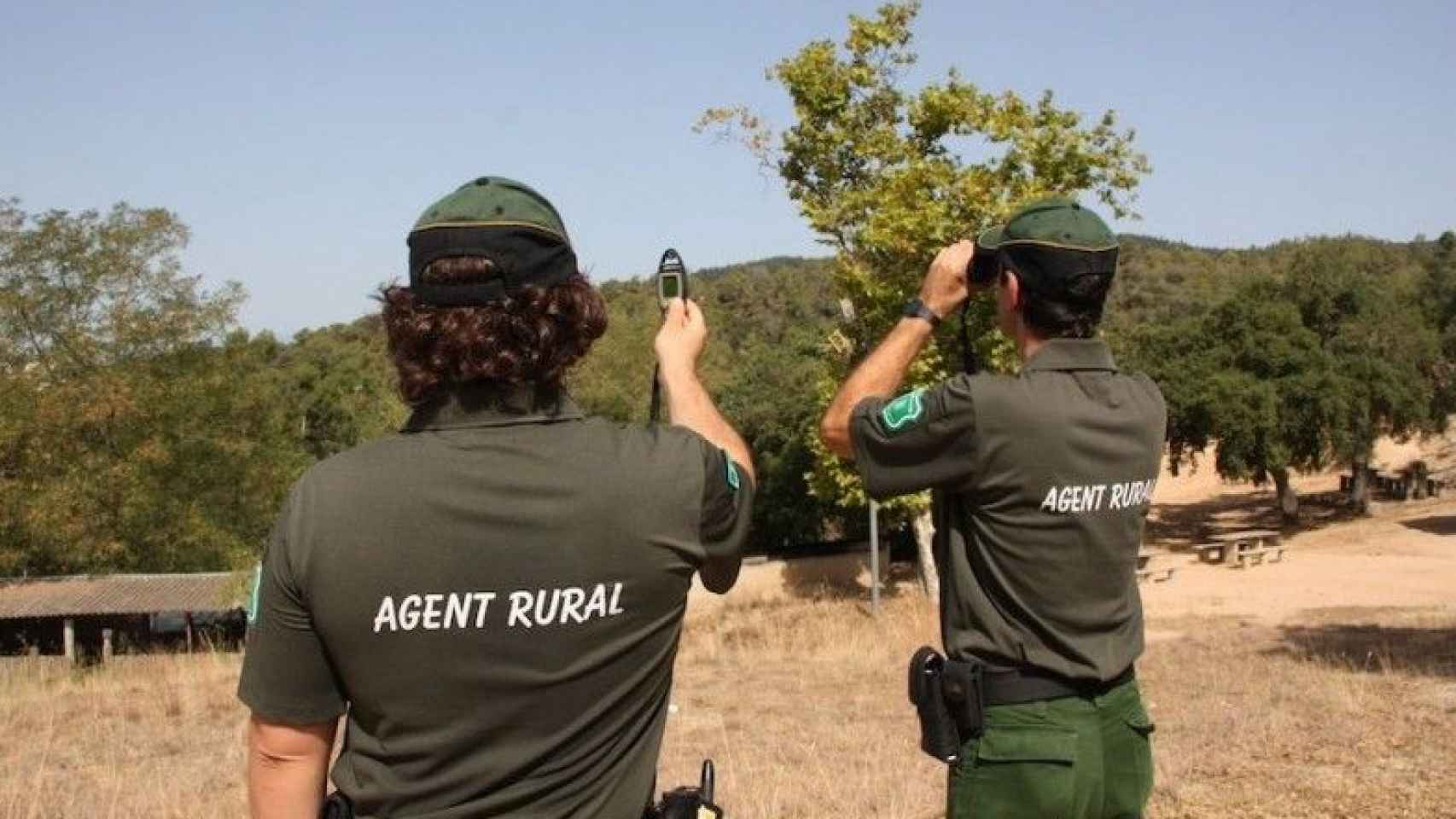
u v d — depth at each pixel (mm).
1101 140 25594
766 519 42500
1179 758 8031
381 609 1959
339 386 58031
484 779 1996
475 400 2068
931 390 3176
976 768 3113
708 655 20109
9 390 36188
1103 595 3145
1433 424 44594
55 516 34594
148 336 38344
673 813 2221
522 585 1996
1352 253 44938
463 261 2033
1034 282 3229
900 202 25078
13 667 19188
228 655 19062
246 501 38406
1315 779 7195
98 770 10094
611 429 2154
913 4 26359
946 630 3252
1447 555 35156
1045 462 3070
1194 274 108438
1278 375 40375
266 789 2057
